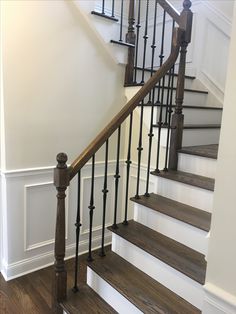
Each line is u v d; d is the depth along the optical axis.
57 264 1.72
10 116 2.11
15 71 2.09
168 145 2.34
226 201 1.00
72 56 2.37
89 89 2.53
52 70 2.27
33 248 2.41
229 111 0.95
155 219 1.95
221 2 3.04
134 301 1.51
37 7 2.12
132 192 2.92
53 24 2.22
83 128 2.54
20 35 2.07
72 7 2.30
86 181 2.68
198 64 3.29
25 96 2.16
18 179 2.23
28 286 2.23
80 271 2.40
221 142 0.99
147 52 3.76
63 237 1.70
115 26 2.56
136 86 2.66
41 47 2.19
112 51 2.55
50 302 2.06
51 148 2.37
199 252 1.69
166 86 2.70
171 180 2.08
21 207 2.29
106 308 1.68
